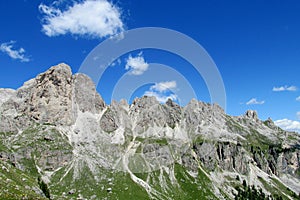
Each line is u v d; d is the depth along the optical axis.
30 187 153.75
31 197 114.12
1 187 111.38
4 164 188.88
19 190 117.00
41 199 117.88
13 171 182.50
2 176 130.50
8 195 106.19
